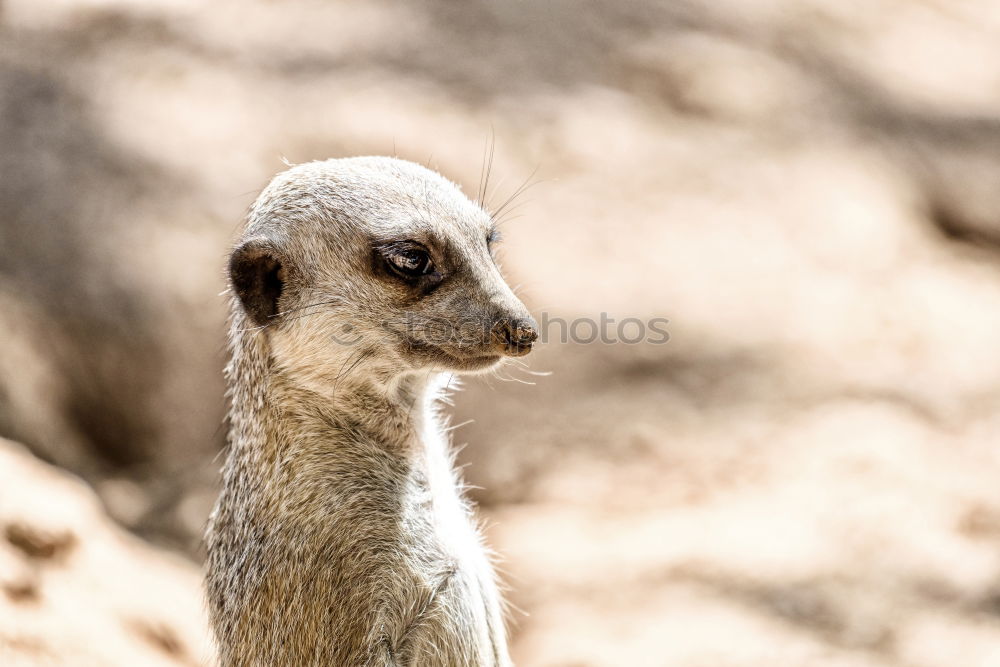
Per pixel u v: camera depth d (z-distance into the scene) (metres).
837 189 35.34
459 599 12.62
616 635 21.19
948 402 28.67
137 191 29.22
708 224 32.66
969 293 33.47
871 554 23.31
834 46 42.62
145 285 27.58
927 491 25.22
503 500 25.78
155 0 35.97
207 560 13.88
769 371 29.14
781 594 22.23
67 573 16.45
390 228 12.82
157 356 27.03
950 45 45.94
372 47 35.19
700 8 41.28
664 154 34.28
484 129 33.00
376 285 12.81
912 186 37.25
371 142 31.52
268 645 12.34
